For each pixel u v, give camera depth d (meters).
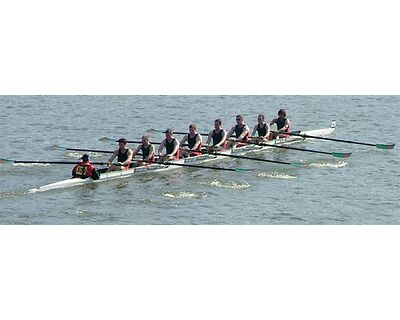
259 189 59.16
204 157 66.81
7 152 69.88
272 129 83.75
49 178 60.41
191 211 53.78
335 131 80.75
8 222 50.72
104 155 69.81
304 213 53.84
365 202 56.53
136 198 56.34
